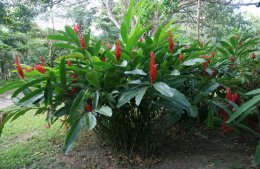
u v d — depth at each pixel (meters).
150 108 2.31
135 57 2.09
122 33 2.19
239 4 9.41
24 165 2.43
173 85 2.23
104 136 2.57
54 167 2.40
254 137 2.91
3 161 2.51
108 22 12.93
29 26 11.77
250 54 3.70
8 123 3.81
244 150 2.69
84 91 2.02
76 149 2.75
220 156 2.54
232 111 2.52
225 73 3.02
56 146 2.86
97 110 1.89
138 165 2.38
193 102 2.41
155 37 2.26
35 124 3.75
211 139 2.98
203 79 2.50
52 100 2.16
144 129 2.42
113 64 2.02
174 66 2.34
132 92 1.96
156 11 6.78
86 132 3.27
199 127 3.26
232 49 3.09
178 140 2.95
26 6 11.94
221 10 10.50
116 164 2.41
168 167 2.35
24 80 2.10
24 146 2.89
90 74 1.96
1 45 9.13
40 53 9.84
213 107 2.59
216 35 8.04
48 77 1.99
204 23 10.18
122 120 2.35
